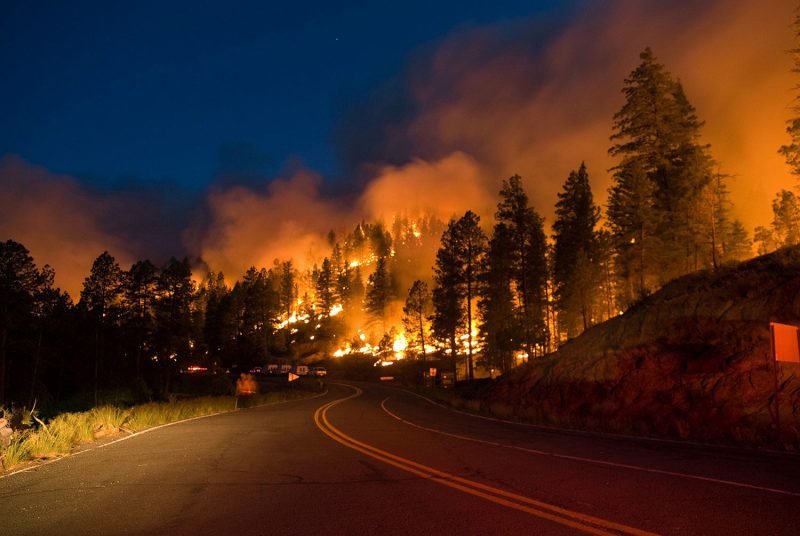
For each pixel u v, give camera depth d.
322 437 15.09
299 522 6.08
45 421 15.94
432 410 29.92
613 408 21.48
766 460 9.96
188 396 43.38
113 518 6.33
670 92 41.25
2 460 10.03
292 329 145.75
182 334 68.50
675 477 8.24
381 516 6.29
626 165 40.41
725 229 45.00
